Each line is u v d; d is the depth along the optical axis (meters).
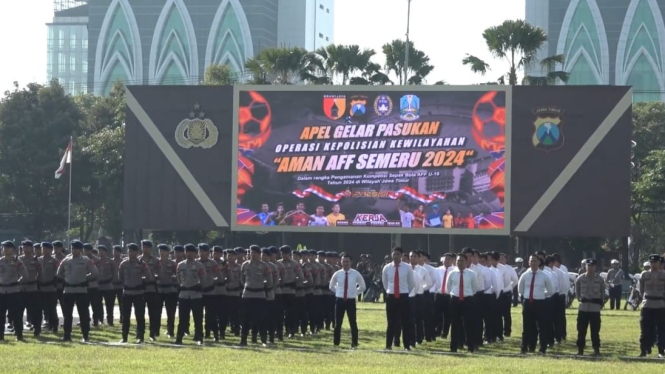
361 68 69.25
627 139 50.81
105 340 29.78
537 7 155.25
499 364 23.98
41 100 80.62
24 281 29.94
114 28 165.88
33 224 78.12
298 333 34.31
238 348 27.52
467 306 27.73
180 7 162.62
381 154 51.88
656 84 153.00
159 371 20.94
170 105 53.50
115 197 78.25
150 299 29.80
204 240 73.06
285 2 161.88
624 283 62.56
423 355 26.27
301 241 63.66
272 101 52.78
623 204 50.81
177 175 53.31
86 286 28.92
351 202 52.03
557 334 32.16
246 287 29.02
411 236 63.03
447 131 51.56
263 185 52.78
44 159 78.00
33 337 30.31
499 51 64.19
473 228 51.31
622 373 22.50
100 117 86.31
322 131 52.34
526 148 51.16
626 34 153.00
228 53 160.38
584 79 154.00
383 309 48.22
